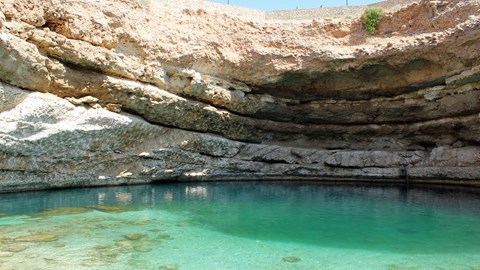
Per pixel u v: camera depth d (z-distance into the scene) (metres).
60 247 6.62
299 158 18.02
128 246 6.83
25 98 11.45
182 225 8.52
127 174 14.45
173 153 15.55
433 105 15.98
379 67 15.97
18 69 11.16
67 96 12.73
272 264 6.07
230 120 17.03
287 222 8.99
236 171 17.31
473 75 14.12
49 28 12.48
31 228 7.76
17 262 5.83
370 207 10.95
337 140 18.61
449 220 9.20
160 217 9.25
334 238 7.56
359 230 8.22
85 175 13.34
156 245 6.95
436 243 7.21
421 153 17.06
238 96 17.08
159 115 15.08
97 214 9.27
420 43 14.67
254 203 11.47
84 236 7.35
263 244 7.14
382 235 7.80
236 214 9.84
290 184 16.70
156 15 15.77
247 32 17.31
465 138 15.92
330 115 18.03
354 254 6.56
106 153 13.77
